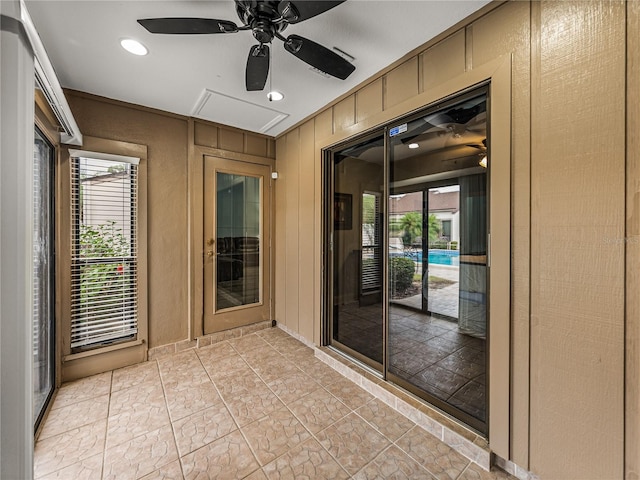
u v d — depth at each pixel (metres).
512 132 1.48
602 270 1.23
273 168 3.75
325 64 1.72
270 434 1.83
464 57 1.69
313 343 3.08
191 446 1.73
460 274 1.94
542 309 1.40
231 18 1.67
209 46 1.90
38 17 1.62
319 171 2.96
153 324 2.90
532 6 1.42
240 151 3.47
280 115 3.04
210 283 3.27
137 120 2.80
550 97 1.36
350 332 2.78
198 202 3.16
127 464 1.60
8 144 1.00
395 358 2.28
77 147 2.48
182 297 3.09
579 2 1.28
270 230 3.75
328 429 1.88
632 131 1.16
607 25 1.21
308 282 3.15
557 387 1.36
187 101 2.72
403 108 2.04
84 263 2.54
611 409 1.21
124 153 2.71
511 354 1.50
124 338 2.77
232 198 3.45
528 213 1.44
